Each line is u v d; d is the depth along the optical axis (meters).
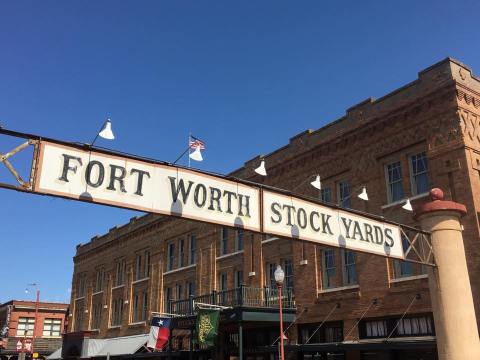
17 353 55.19
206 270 29.09
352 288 20.20
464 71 18.52
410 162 19.27
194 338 26.92
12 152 6.32
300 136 24.05
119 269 40.44
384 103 20.34
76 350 40.50
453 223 11.55
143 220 37.50
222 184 8.53
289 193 9.66
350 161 21.42
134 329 35.62
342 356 19.73
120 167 7.29
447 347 10.77
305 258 22.56
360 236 10.87
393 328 18.22
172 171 7.89
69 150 6.84
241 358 20.08
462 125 17.47
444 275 11.22
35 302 59.06
